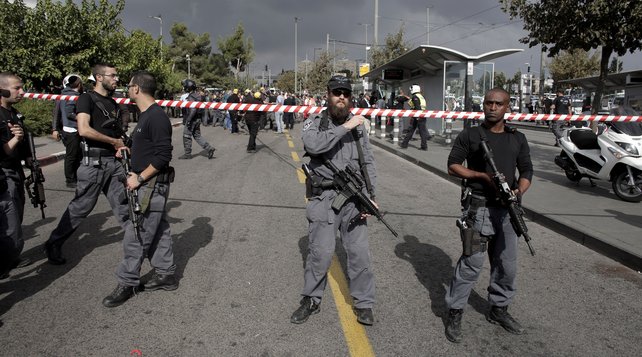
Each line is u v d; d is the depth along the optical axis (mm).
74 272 4922
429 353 3520
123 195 4957
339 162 3783
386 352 3520
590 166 8727
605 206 7590
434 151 14727
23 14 18125
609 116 8477
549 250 5852
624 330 3904
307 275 3912
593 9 10133
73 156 8953
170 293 4430
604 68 11680
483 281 4867
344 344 3607
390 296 4469
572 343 3695
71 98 8125
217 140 18562
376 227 6730
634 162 7848
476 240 3586
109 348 3508
